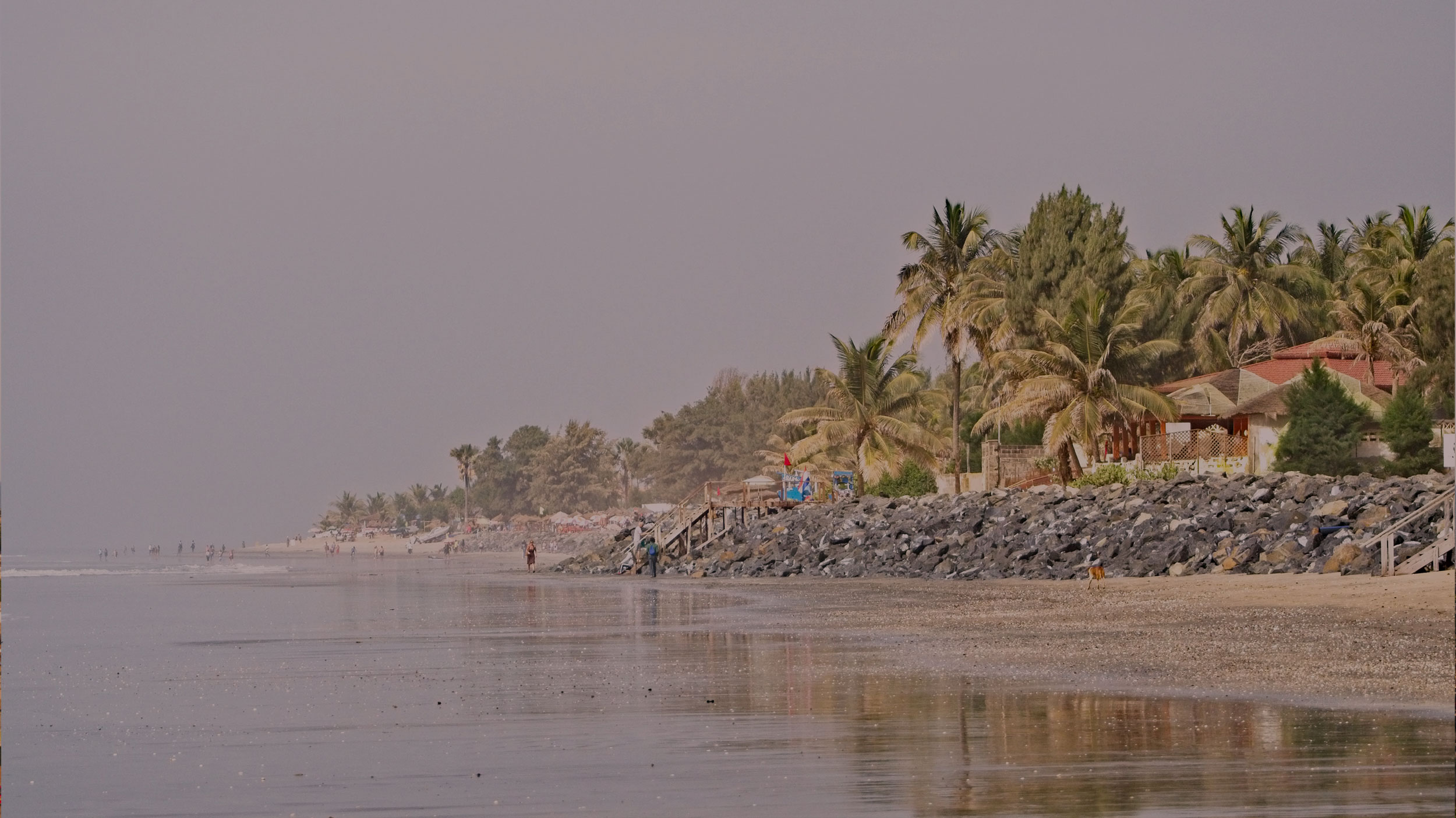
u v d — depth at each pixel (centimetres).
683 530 10412
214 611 6775
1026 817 1597
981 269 11312
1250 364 10512
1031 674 2927
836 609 5309
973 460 12231
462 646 4134
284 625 5400
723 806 1697
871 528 8775
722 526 10569
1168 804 1645
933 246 11138
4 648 4362
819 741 2145
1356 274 11025
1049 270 10788
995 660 3212
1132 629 3866
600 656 3669
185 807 1784
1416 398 8119
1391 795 1669
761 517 10312
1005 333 10675
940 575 7562
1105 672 2897
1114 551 6825
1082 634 3772
